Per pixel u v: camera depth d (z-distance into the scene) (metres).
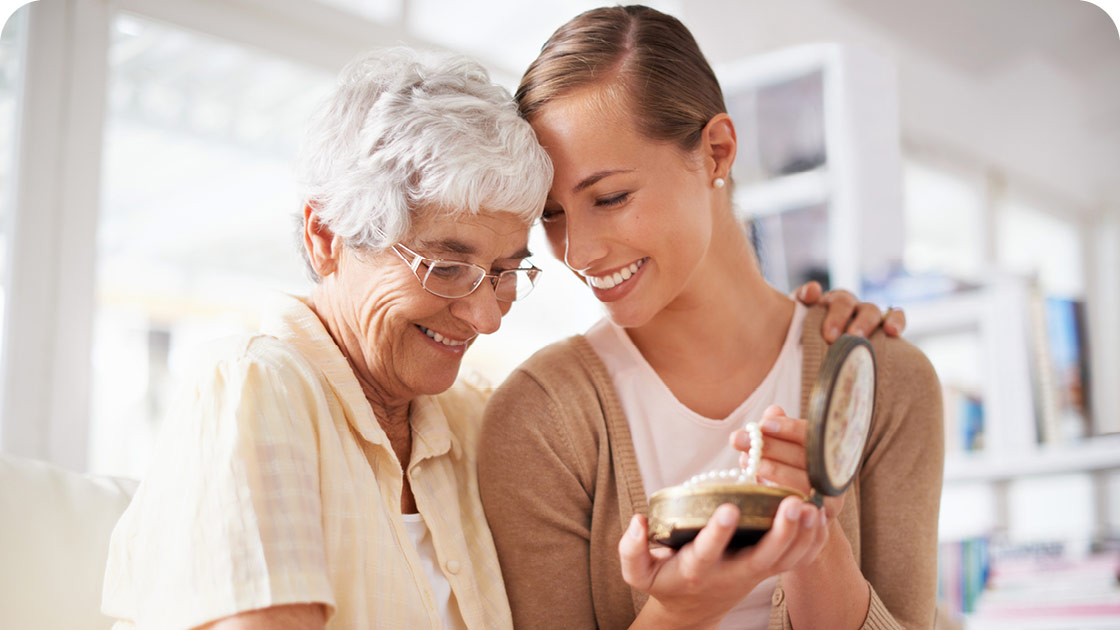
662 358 1.46
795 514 0.87
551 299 3.88
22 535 1.38
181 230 4.93
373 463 1.25
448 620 1.28
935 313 2.87
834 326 1.45
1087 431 2.81
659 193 1.27
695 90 1.33
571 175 1.28
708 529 0.89
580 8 3.53
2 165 2.19
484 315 1.24
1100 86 4.66
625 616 1.40
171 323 5.88
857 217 2.89
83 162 2.27
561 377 1.47
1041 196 5.03
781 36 4.03
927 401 1.40
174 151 3.30
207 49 2.64
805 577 1.16
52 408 2.17
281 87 2.91
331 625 1.12
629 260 1.29
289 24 2.73
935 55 4.52
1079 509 3.55
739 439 1.02
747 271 1.46
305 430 1.13
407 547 1.22
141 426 5.23
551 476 1.43
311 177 1.25
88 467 2.22
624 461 1.42
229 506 1.00
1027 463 2.69
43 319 2.18
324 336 1.27
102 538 1.45
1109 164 4.93
